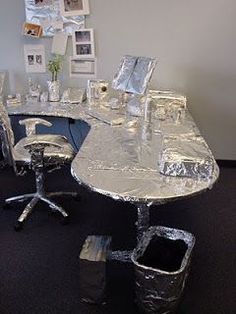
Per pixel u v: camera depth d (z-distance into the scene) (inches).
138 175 63.5
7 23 130.3
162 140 80.7
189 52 126.1
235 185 121.2
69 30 128.1
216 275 77.1
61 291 72.8
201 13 121.2
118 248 85.8
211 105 131.3
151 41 126.3
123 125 94.1
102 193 58.0
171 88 130.7
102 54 129.6
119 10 124.0
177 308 66.2
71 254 84.4
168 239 71.0
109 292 72.1
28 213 97.1
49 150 95.1
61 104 121.3
